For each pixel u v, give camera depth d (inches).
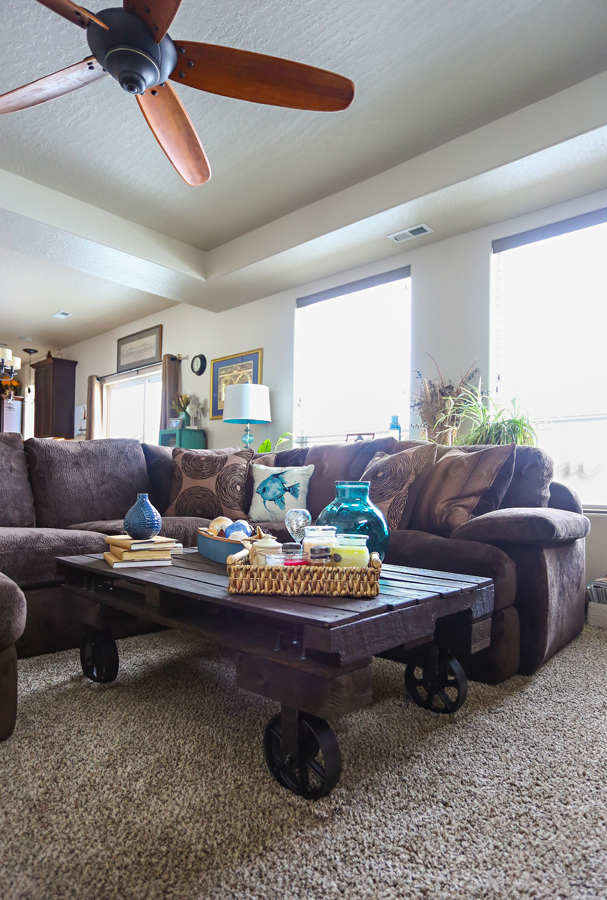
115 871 32.2
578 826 37.1
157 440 261.0
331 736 39.2
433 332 152.9
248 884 31.3
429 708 57.9
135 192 149.3
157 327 254.1
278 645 43.1
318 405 186.7
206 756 46.8
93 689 62.8
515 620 68.7
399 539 76.9
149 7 61.2
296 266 173.0
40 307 249.6
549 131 109.7
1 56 100.7
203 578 54.4
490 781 43.1
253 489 119.9
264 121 118.8
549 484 90.0
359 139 125.0
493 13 91.4
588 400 127.6
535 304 136.8
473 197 129.6
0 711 48.9
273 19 93.6
